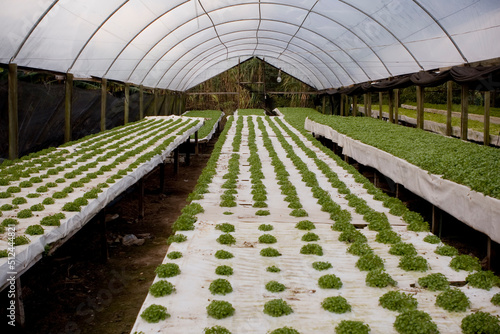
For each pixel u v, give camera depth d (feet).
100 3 52.24
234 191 39.11
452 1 49.19
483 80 53.36
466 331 17.93
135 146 59.16
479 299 20.52
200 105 161.89
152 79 105.50
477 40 54.03
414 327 17.79
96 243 40.78
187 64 121.90
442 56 65.36
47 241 25.94
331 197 38.22
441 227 38.50
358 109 145.69
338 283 21.67
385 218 31.14
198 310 19.54
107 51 68.28
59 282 32.40
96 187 36.96
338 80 128.06
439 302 19.99
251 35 112.68
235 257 24.89
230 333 17.61
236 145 67.92
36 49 50.34
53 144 62.28
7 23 42.50
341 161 53.98
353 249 25.63
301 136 82.48
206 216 32.24
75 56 60.18
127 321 27.25
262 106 162.40
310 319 18.98
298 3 75.92
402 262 23.89
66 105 61.62
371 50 84.79
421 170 39.73
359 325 17.90
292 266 23.97
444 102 138.62
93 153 52.16
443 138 58.90
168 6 66.23
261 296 20.80
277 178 45.34
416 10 57.11
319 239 27.73
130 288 31.83
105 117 82.02
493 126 74.38
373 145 54.54
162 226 46.26
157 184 65.36
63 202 32.78
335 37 91.15
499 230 28.09
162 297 20.58
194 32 90.48
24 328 25.43
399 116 106.42
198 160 85.87
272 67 158.92
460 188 32.96
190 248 26.00
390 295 20.27
